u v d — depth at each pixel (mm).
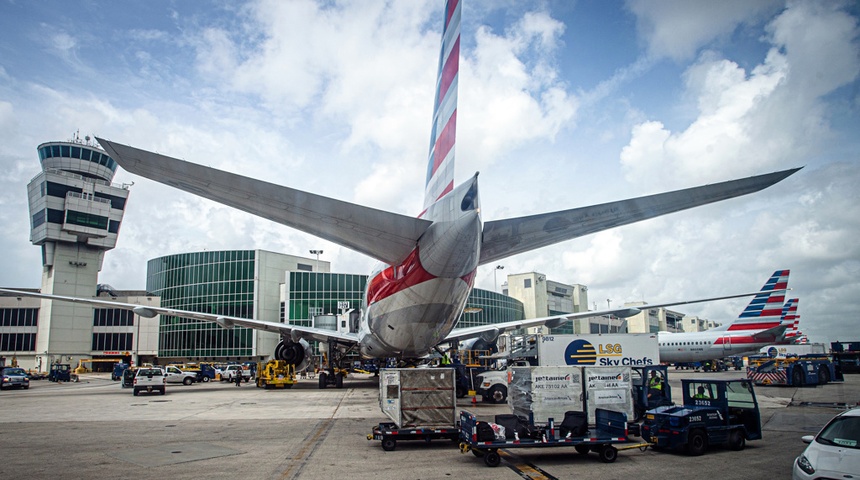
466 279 16938
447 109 16266
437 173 16766
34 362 78438
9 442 13414
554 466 10766
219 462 10891
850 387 34031
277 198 10773
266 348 76938
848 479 7191
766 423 17031
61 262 77000
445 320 18703
